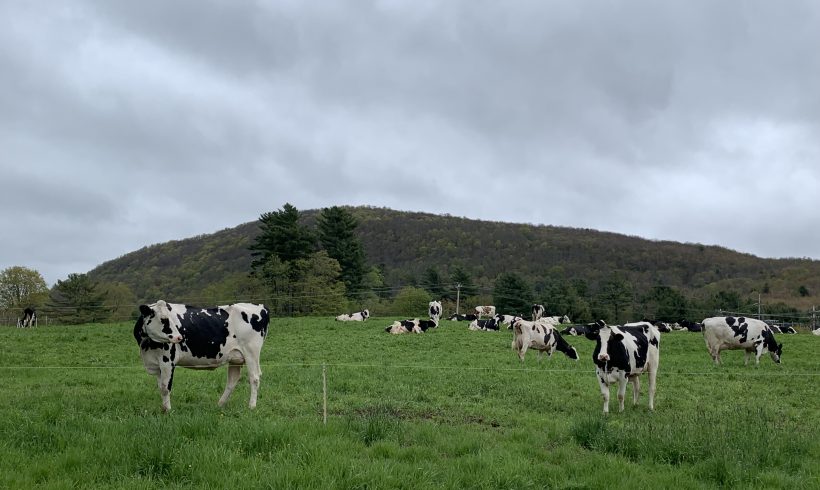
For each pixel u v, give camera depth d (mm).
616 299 76500
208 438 9156
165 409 12445
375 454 9094
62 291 67062
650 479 8609
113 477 7570
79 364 21484
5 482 7113
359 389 16672
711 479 8914
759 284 97562
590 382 19484
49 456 8234
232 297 64688
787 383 20625
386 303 80000
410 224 146875
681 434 10461
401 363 23625
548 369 22344
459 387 17516
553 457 9828
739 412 13938
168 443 8305
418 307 73000
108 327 37531
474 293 86125
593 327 14570
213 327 12906
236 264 101312
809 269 103938
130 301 73562
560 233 149500
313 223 142500
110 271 120625
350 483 7602
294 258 69562
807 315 70562
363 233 141625
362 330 38875
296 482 7539
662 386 19406
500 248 133000
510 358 26422
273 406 13734
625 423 13031
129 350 25984
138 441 8445
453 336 36125
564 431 11641
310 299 64375
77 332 33062
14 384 16172
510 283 78188
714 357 26719
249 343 13344
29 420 9703
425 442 10141
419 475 8141
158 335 12125
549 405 15492
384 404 14289
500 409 14539
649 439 10273
